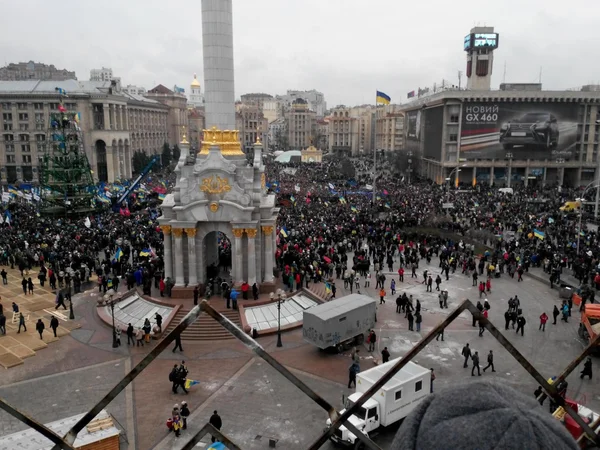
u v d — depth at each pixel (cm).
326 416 2977
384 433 2772
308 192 10444
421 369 2927
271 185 10456
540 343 4006
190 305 4478
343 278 5566
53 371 3544
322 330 3653
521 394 377
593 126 12862
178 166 4822
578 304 4844
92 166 14575
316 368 3591
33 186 11712
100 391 3272
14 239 6384
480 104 12712
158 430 2838
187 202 4688
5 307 4734
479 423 331
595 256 5778
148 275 4806
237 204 4631
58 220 7919
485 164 12900
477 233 6869
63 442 573
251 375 3500
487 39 14200
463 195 10544
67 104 14125
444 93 12644
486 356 3788
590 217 8325
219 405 3106
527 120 12719
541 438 324
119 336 4003
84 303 4856
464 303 605
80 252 5834
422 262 6419
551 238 6969
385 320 4519
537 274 5809
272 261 4888
